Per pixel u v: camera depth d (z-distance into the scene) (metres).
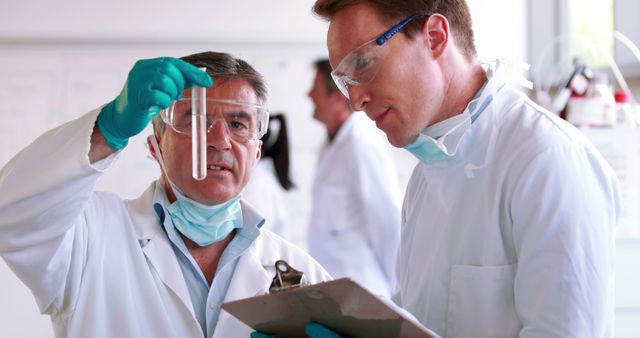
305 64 3.70
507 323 1.60
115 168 3.56
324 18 1.68
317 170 3.37
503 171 1.61
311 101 3.69
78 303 1.57
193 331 1.62
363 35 1.58
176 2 3.65
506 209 1.60
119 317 1.58
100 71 3.64
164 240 1.67
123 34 3.64
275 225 3.48
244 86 1.63
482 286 1.62
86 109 3.63
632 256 2.94
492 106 1.68
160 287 1.63
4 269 3.33
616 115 3.06
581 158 1.55
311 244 3.25
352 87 1.61
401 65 1.58
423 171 1.81
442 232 1.72
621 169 2.95
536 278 1.50
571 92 3.07
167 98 1.37
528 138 1.60
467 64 1.69
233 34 3.68
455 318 1.67
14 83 3.60
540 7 3.67
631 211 2.94
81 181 1.43
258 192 3.38
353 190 3.14
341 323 1.38
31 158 1.42
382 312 1.28
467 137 1.68
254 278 1.67
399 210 3.12
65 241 1.50
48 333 3.36
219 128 1.59
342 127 3.26
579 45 3.58
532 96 3.65
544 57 3.65
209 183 1.60
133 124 1.40
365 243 3.12
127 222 1.68
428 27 1.60
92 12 3.63
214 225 1.65
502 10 3.68
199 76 1.41
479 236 1.65
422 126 1.64
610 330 1.55
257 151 1.70
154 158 1.73
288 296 1.30
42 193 1.40
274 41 3.69
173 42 3.65
